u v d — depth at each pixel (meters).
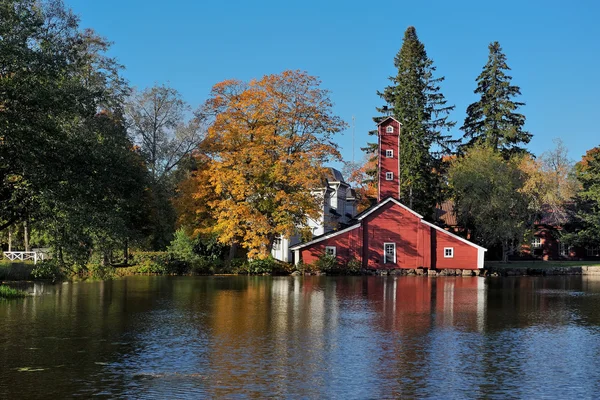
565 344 19.55
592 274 61.44
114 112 52.72
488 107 81.50
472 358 17.38
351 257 58.50
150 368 15.96
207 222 57.41
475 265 58.12
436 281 48.56
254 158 52.53
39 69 30.47
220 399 13.31
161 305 29.20
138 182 37.91
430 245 58.31
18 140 29.22
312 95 55.53
